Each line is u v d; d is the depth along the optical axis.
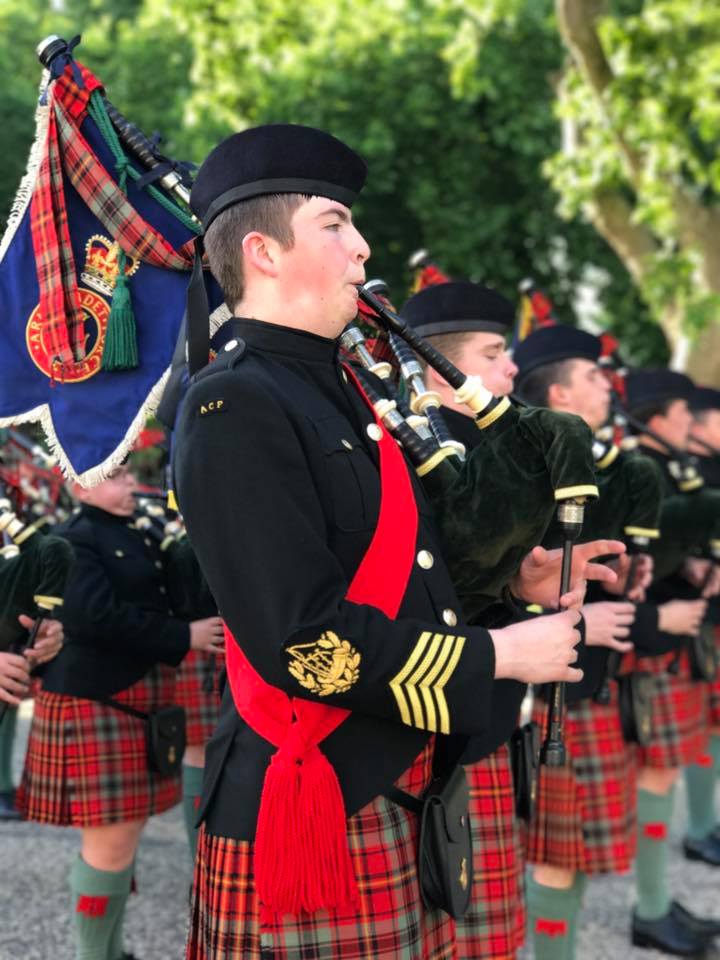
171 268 2.46
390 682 1.81
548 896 3.75
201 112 13.35
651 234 13.30
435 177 15.30
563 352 4.05
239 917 1.92
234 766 1.97
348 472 1.92
